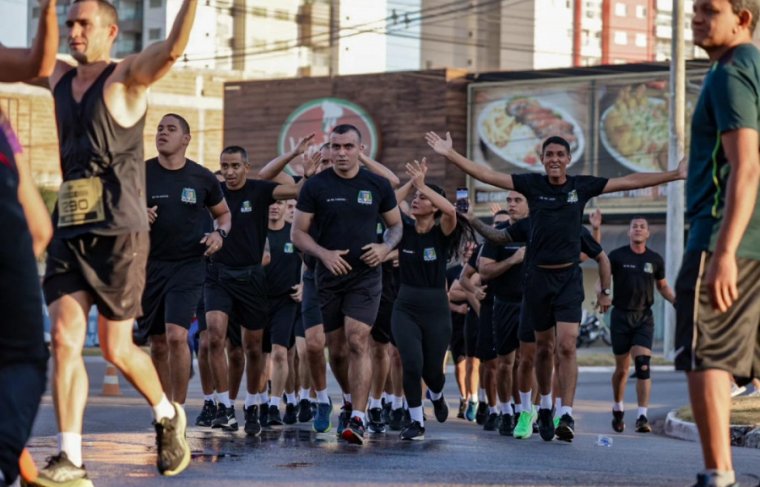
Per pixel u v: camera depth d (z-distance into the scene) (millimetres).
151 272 15484
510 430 19406
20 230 7520
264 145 78875
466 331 22891
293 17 130625
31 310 7562
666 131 70438
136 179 10141
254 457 13688
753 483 11875
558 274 17609
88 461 12914
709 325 8641
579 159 72188
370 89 75688
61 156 10141
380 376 18703
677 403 30312
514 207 20125
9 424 7379
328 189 16094
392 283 18625
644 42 154875
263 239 17781
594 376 42500
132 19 120625
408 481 11578
